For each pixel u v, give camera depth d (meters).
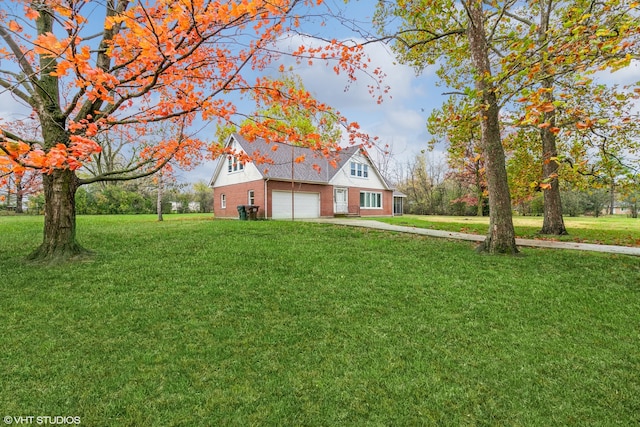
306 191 21.33
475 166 26.05
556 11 8.85
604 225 16.47
